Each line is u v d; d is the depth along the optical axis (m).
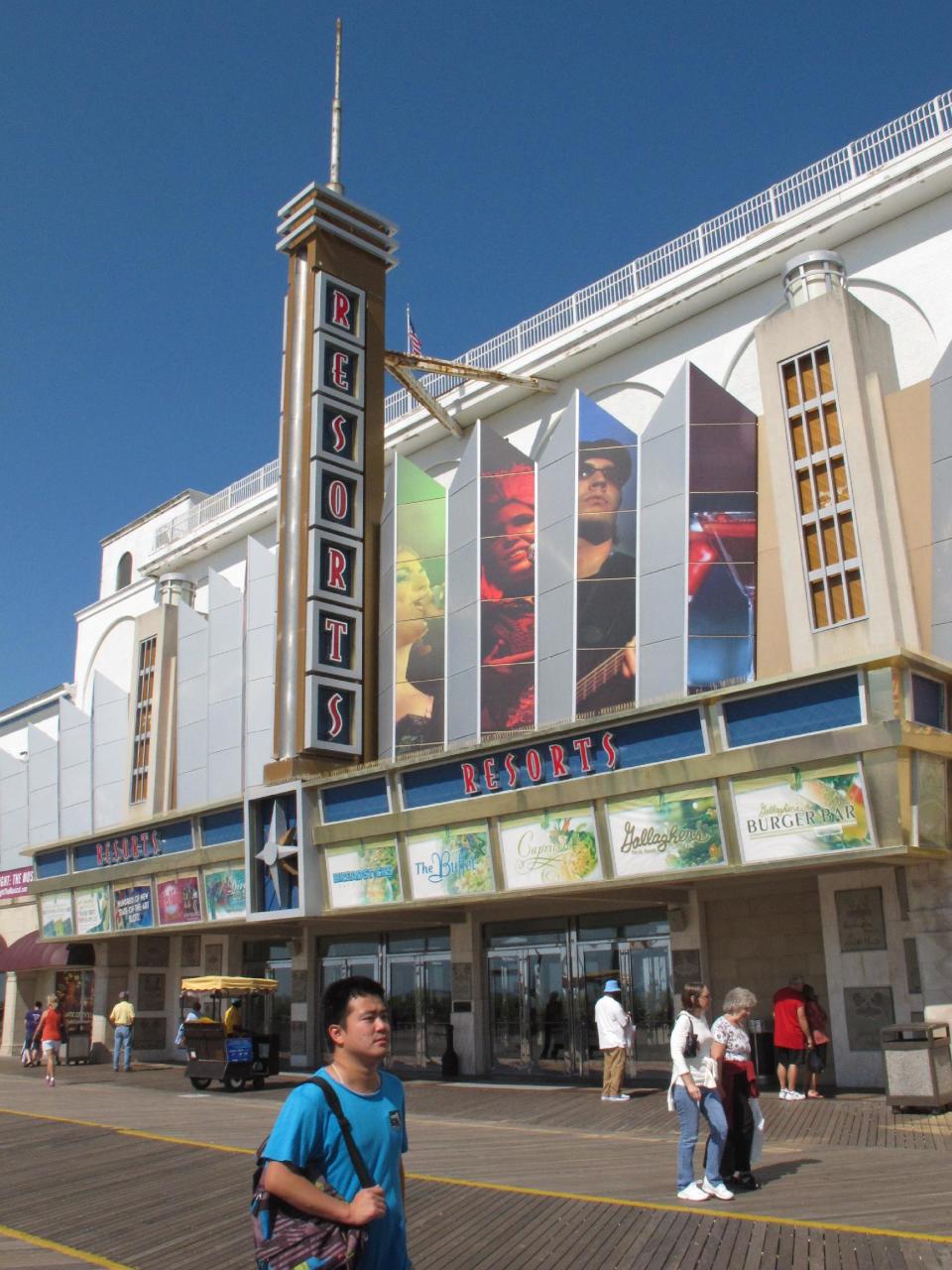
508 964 24.33
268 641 30.06
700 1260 7.91
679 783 17.17
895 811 14.94
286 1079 26.03
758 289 23.91
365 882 22.61
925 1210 8.93
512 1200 10.13
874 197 21.69
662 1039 21.28
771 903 20.55
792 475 19.92
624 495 22.59
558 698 22.22
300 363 26.78
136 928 30.00
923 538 18.77
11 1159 14.25
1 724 50.25
